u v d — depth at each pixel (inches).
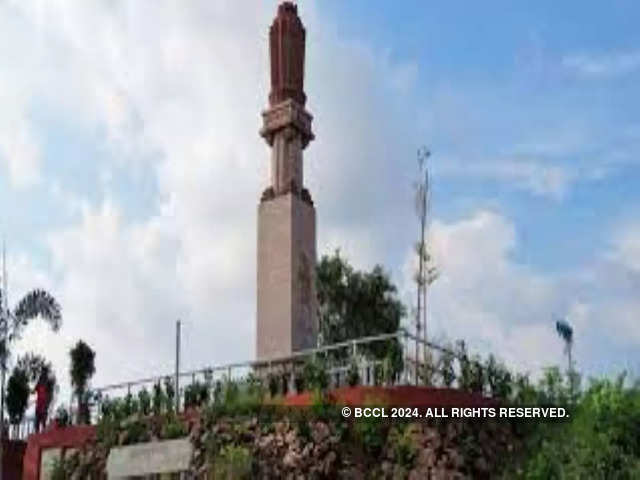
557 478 1006.4
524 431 1134.4
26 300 1550.2
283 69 1528.1
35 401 1638.8
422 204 1753.2
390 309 1952.5
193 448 1189.1
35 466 1398.9
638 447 997.2
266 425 1136.2
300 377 1191.6
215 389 1259.2
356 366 1138.7
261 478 1099.9
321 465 1066.1
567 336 1721.2
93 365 1765.5
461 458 1043.9
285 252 1433.3
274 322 1407.5
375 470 1049.5
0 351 1540.4
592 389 1078.4
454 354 1169.4
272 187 1482.5
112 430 1310.3
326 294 1947.6
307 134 1521.9
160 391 1312.7
